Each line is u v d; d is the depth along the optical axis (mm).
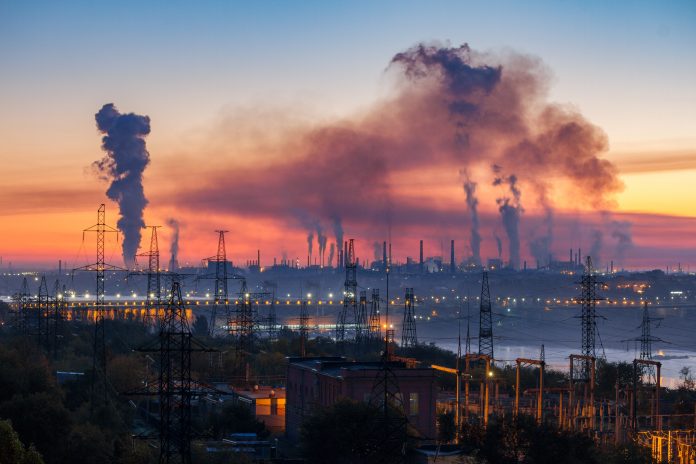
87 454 168500
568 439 183625
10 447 113875
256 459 180625
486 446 180125
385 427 174250
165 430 155875
